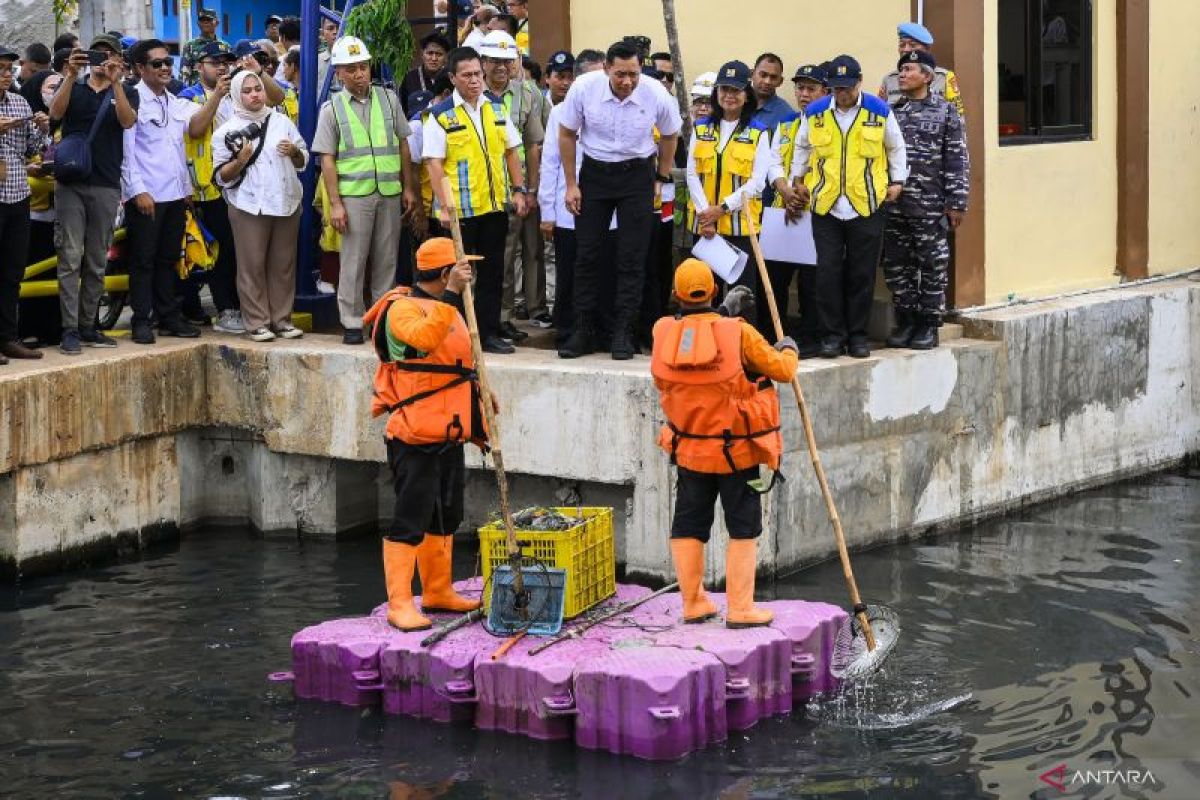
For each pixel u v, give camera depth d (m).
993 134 14.55
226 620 11.39
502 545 10.08
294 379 13.54
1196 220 17.20
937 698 9.77
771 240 13.42
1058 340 14.54
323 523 13.73
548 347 14.48
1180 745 9.00
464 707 9.59
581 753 9.12
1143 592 11.73
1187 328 16.08
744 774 8.77
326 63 17.75
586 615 10.17
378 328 9.82
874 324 14.33
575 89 12.87
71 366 12.76
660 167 13.36
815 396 12.40
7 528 12.41
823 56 14.60
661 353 9.69
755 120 13.24
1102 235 16.09
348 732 9.46
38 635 11.11
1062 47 15.62
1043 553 12.84
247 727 9.54
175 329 14.33
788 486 12.19
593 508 10.62
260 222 13.95
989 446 13.98
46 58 14.98
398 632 10.00
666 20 13.58
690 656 9.32
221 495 14.14
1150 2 16.30
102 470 13.08
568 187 13.01
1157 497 14.77
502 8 17.73
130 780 8.81
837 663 10.05
